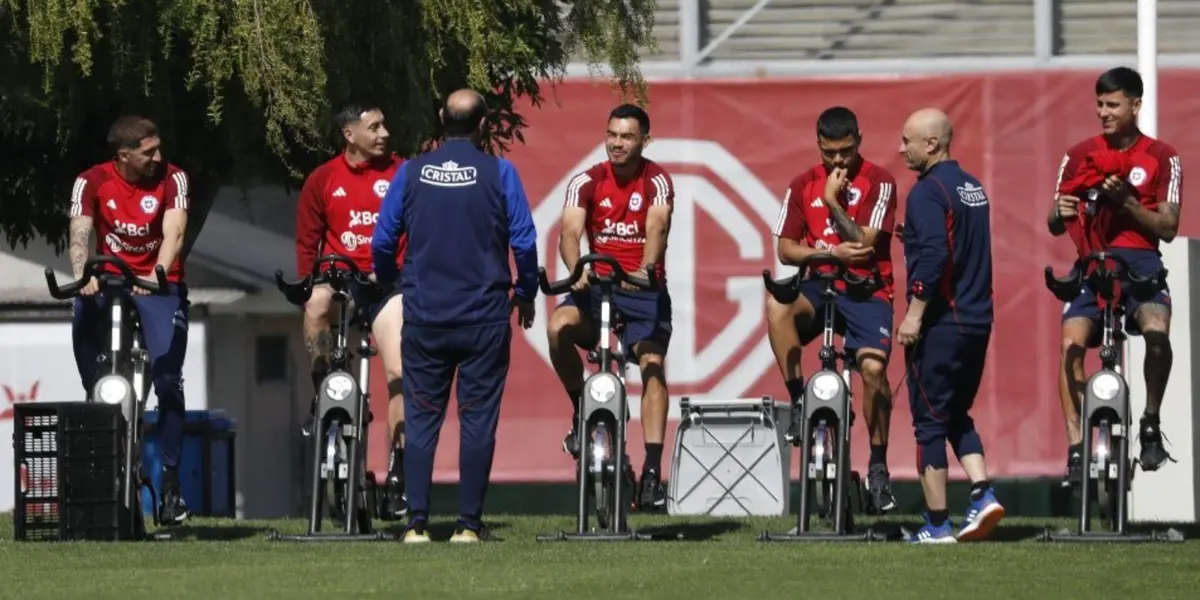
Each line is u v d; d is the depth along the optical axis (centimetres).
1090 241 3644
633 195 3794
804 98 6222
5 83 4512
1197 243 4647
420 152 4547
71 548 3288
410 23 4500
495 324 3384
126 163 3716
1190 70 6166
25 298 5781
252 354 5928
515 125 5153
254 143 4797
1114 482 3456
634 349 3778
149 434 4594
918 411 3506
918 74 6206
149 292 3575
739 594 2609
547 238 6178
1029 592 2648
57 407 3481
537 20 4894
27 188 5078
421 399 3422
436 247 3362
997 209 6166
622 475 3528
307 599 2555
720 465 4891
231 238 6009
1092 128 6172
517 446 6162
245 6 4275
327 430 3491
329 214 3734
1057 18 6234
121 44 4403
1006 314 6125
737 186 6216
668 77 6259
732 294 6200
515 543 3378
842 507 3497
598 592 2631
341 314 3512
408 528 3431
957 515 6116
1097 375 3459
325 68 4375
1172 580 2784
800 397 3766
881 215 3719
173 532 3762
